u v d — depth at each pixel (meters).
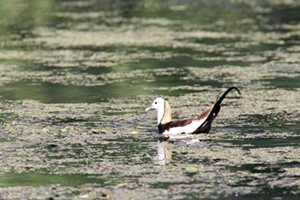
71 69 29.39
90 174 15.87
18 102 23.55
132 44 35.56
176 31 39.62
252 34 38.25
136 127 20.19
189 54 32.53
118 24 42.50
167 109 19.64
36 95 24.62
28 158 17.16
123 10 48.88
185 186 14.96
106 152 17.62
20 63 30.91
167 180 15.36
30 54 33.09
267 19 43.66
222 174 15.72
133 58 31.75
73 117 21.36
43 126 20.28
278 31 39.09
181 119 20.98
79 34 38.78
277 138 18.75
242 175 15.62
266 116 21.19
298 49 33.31
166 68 29.34
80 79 27.30
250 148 17.80
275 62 30.17
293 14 45.44
